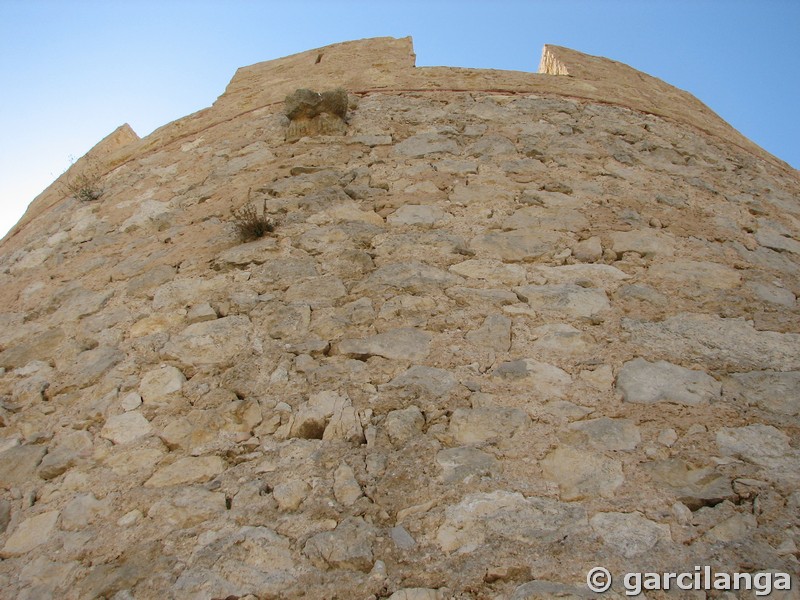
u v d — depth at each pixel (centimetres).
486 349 377
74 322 475
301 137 645
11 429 393
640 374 358
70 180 769
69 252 591
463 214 514
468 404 340
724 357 376
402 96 725
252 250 491
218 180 620
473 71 788
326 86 767
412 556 270
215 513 302
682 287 439
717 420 327
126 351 426
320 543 279
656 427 322
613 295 427
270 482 313
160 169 685
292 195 554
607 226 502
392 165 587
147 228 584
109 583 280
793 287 464
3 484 353
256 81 838
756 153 738
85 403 393
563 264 458
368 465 313
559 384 351
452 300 419
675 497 286
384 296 425
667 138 687
